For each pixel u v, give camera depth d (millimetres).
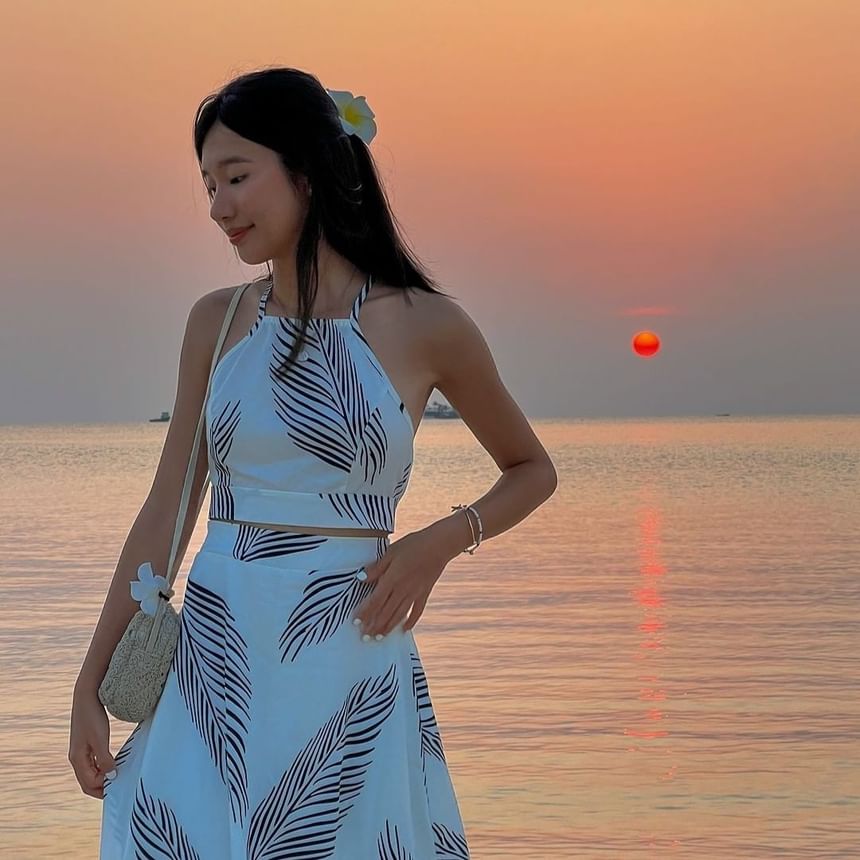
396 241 2277
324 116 2193
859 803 5988
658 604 13031
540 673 9336
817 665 9578
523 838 5555
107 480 38688
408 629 2209
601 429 124312
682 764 6715
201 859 2080
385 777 2115
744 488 33062
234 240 2201
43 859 5312
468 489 33188
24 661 9898
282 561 2119
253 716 2094
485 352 2291
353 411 2135
